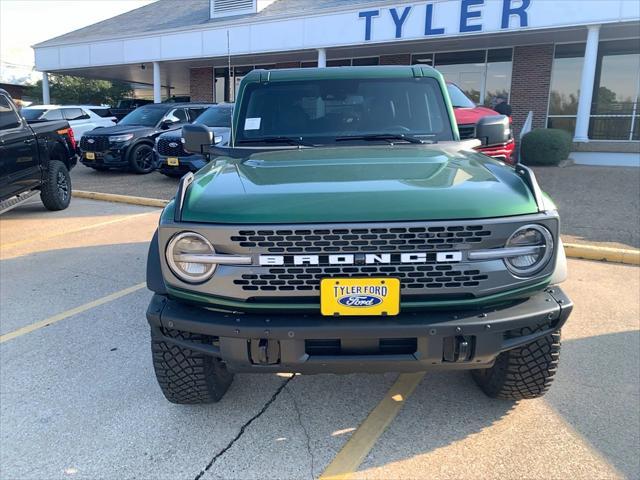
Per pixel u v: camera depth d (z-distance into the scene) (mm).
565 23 14320
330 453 2836
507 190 2570
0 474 2717
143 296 5215
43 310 4879
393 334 2400
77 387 3525
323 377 3615
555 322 2631
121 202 10344
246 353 2502
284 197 2494
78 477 2689
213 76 23578
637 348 3961
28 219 8867
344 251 2391
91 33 24703
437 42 17094
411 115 3938
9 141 7762
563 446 2840
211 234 2420
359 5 16828
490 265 2426
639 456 2750
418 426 3047
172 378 2959
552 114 17672
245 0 19859
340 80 3988
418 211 2395
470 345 2484
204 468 2738
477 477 2627
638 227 7473
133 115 14562
